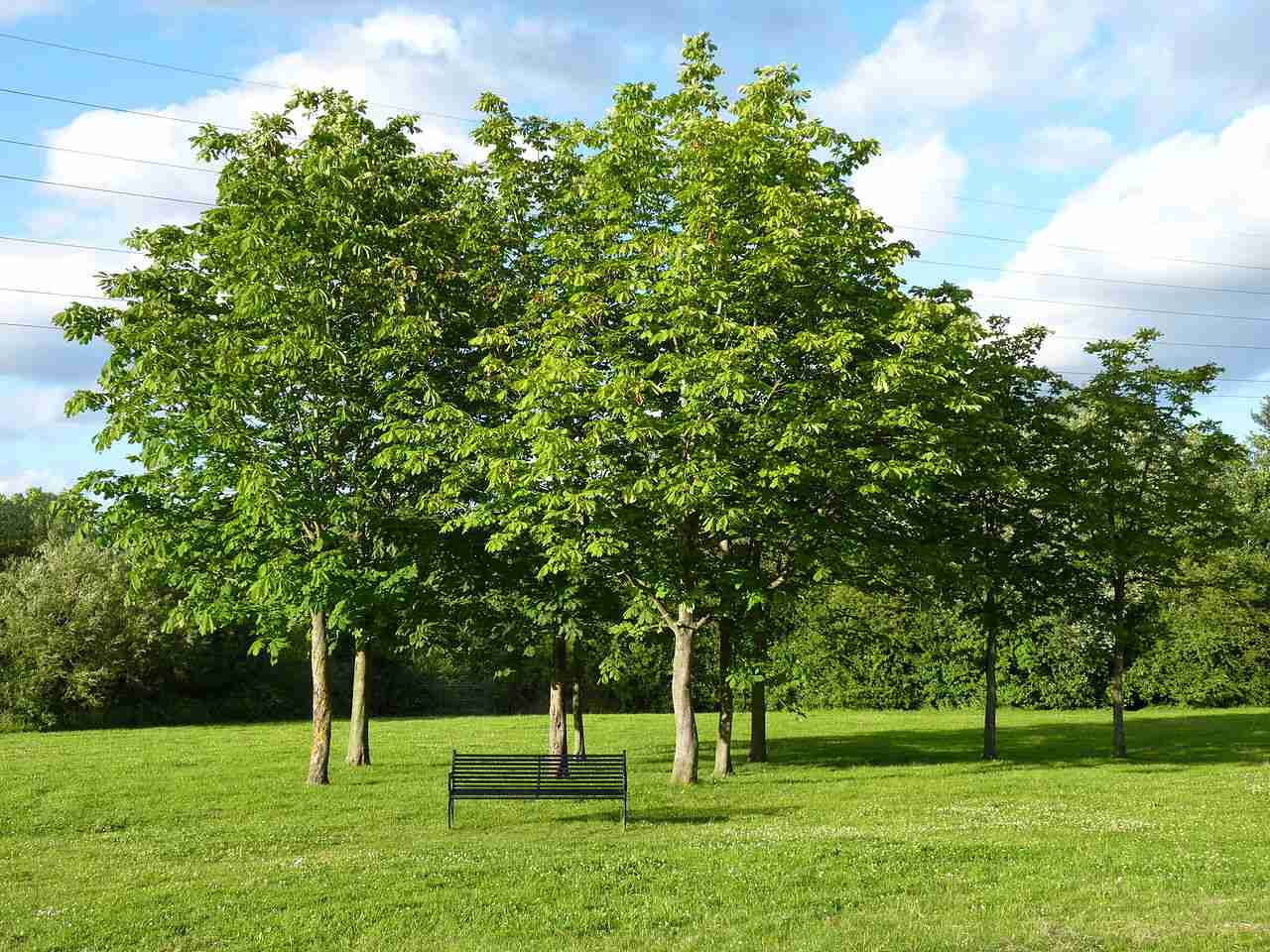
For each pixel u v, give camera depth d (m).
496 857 13.19
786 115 21.03
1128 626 26.58
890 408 19.84
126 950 9.47
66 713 43.38
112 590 44.28
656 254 18.70
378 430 21.14
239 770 24.36
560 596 21.98
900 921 9.76
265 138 21.00
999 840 13.60
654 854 13.05
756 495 19.47
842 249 19.44
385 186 21.20
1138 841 13.38
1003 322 27.11
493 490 19.83
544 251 21.00
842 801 18.30
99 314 20.53
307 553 20.23
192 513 20.67
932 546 23.23
